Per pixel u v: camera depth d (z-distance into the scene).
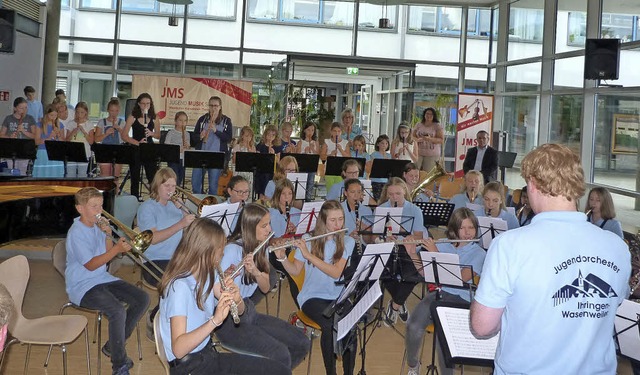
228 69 14.91
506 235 2.24
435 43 15.30
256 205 4.41
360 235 6.21
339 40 15.19
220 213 5.51
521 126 13.79
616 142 10.62
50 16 12.90
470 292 4.55
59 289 6.86
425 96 15.22
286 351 4.13
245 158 10.24
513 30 14.23
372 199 8.08
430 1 14.88
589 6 11.11
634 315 3.26
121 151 10.11
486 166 11.17
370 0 11.91
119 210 7.61
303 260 4.83
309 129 11.47
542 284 2.16
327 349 4.48
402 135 11.58
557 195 2.20
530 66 13.48
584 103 11.31
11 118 10.73
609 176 10.80
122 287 4.83
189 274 3.33
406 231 6.23
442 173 8.09
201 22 14.77
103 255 4.61
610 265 2.20
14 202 5.97
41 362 4.97
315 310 4.59
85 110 10.88
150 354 5.29
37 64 12.32
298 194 7.83
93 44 14.54
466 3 14.97
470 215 5.23
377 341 5.81
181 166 10.88
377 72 15.62
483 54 15.34
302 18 15.02
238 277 4.29
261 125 14.34
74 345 5.38
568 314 2.17
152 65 14.72
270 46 14.99
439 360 4.52
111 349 4.56
